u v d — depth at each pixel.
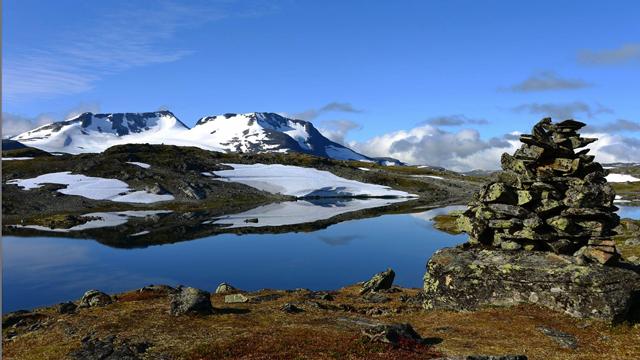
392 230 119.69
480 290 37.16
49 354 27.77
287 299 44.97
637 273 33.84
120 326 32.78
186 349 27.48
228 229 123.81
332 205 196.38
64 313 40.28
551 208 38.34
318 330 31.19
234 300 43.47
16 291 63.16
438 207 185.50
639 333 30.22
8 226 127.94
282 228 124.88
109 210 164.62
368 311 39.66
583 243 37.53
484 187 42.34
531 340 29.31
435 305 39.03
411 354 25.86
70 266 78.75
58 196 174.50
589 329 31.09
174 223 136.12
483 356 22.64
